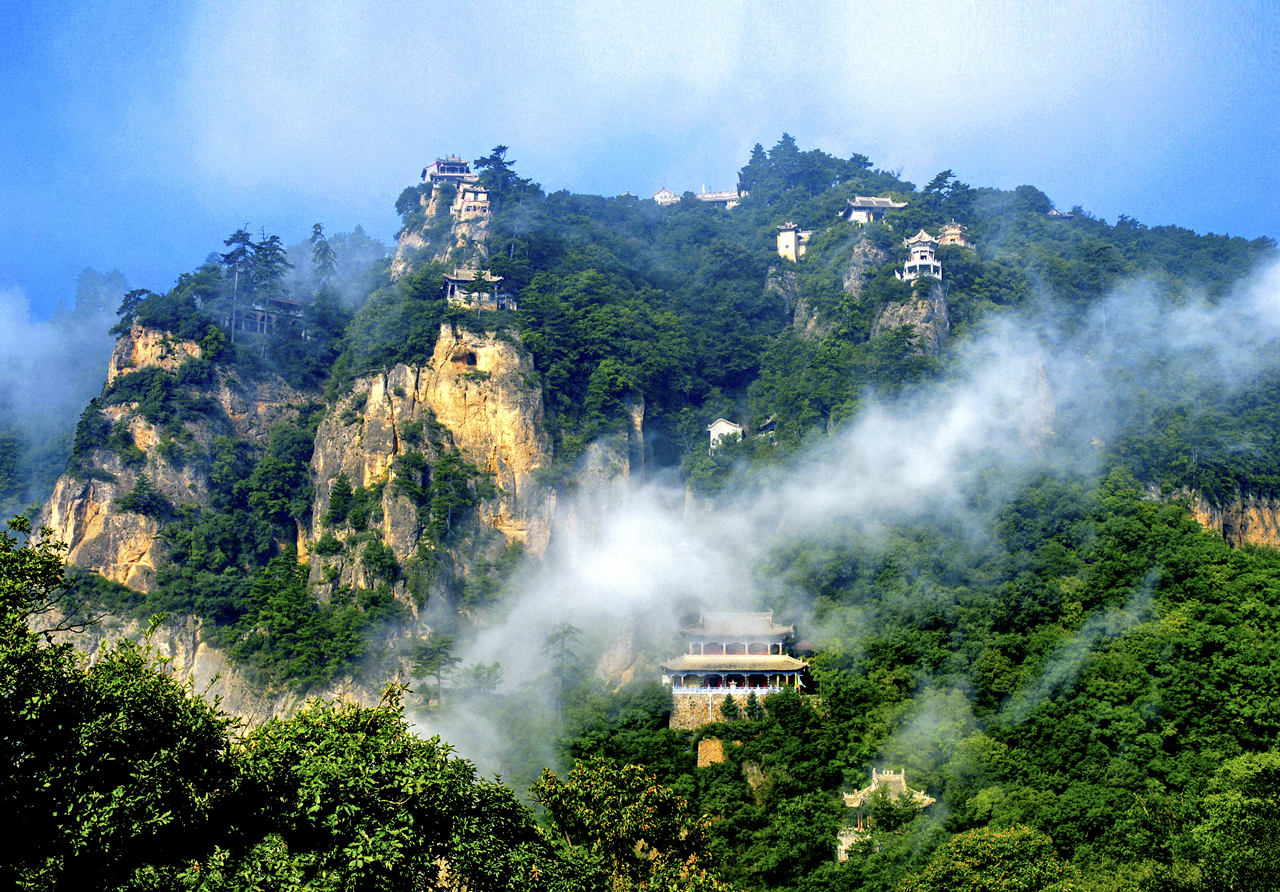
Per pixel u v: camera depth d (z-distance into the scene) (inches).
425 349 6791.3
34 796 1953.7
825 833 3986.2
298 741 2421.3
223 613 6117.1
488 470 6441.9
